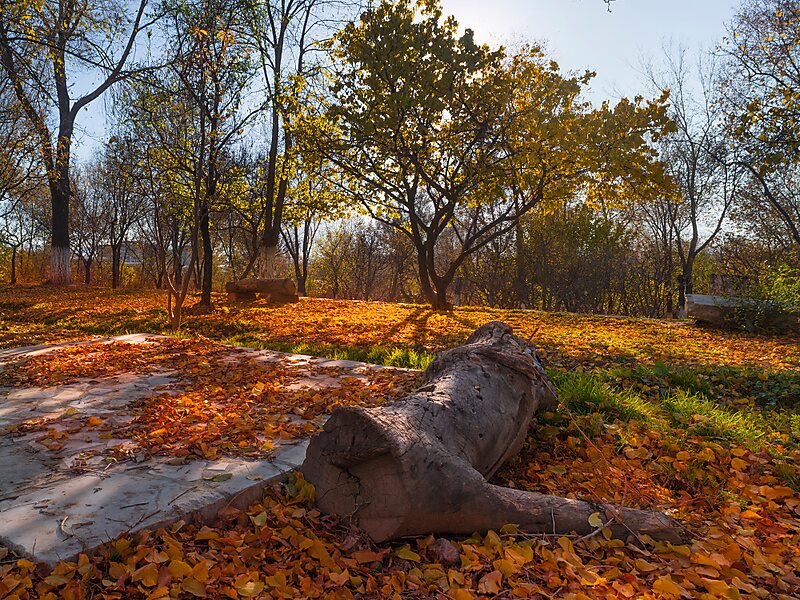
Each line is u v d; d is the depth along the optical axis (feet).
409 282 168.35
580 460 14.47
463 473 9.96
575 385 18.84
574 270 118.32
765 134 55.21
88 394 17.93
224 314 51.03
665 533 10.01
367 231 147.54
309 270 167.12
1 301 63.31
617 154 50.85
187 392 18.20
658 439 15.84
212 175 52.95
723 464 14.75
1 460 11.94
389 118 51.96
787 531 11.41
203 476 11.03
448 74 51.01
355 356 27.91
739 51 61.77
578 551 9.56
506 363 14.57
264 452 12.59
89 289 81.20
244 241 116.78
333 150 58.18
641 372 23.59
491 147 54.80
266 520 9.87
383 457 9.75
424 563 9.29
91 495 10.08
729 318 48.34
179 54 38.60
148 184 54.85
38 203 123.54
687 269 94.43
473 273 135.23
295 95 59.77
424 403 11.68
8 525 8.85
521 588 8.30
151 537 8.91
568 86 51.72
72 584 7.52
